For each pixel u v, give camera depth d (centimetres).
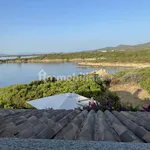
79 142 153
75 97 909
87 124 271
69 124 279
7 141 154
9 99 1330
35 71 4194
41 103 848
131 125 280
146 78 2241
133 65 5328
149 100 1639
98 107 593
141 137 216
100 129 248
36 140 156
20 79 3103
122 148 140
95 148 140
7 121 301
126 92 2017
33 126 257
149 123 297
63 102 826
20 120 306
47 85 1662
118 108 653
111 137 208
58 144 147
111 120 345
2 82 2862
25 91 1535
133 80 2331
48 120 310
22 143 149
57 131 237
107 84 2397
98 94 1468
